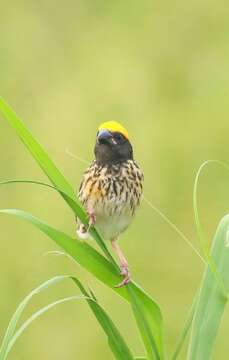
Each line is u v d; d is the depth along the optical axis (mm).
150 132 15641
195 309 7344
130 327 13852
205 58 17219
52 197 15266
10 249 14781
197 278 14656
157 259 14781
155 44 17406
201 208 15250
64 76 17203
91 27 18219
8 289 14461
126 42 17531
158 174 15383
